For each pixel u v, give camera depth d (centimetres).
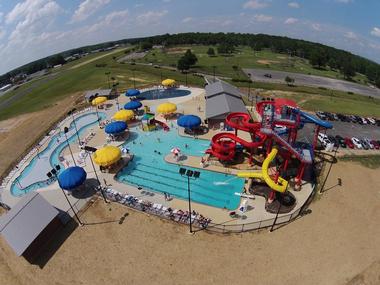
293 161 4747
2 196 4575
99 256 3228
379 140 5781
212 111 6294
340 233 3422
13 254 3397
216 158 5034
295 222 3584
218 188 4306
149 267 3064
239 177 4266
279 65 17400
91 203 4059
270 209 3756
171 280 2920
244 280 2881
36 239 3306
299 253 3152
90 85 11319
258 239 3338
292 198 3931
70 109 8269
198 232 3444
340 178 4481
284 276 2905
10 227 3359
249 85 10606
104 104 8375
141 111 7550
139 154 5391
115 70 14138
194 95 8712
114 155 4712
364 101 10000
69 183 4131
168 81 9125
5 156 6012
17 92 16262
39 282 3012
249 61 18212
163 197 4150
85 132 6600
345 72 16250
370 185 4334
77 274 3053
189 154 5272
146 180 4603
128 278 2967
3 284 3048
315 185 4278
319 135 5819
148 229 3531
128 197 4075
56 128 6962
